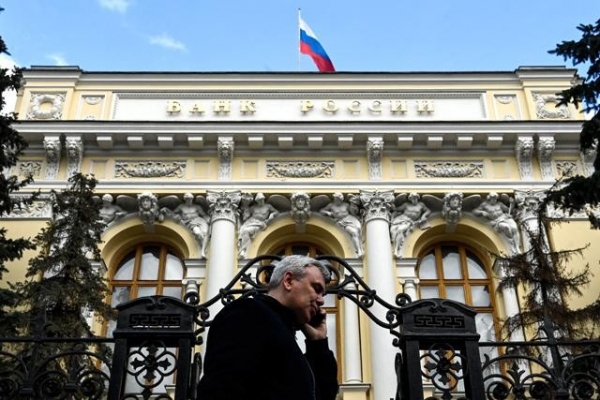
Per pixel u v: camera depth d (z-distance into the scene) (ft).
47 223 61.16
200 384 11.54
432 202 65.72
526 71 72.84
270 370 12.16
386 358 56.39
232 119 70.28
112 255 63.98
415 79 72.59
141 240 65.31
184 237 63.93
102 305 51.21
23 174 65.57
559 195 49.49
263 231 64.34
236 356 11.73
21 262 61.16
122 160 67.00
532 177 66.23
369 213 64.13
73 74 72.23
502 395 21.89
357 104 71.31
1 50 50.31
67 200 55.62
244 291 22.68
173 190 65.36
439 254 65.16
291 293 14.11
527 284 54.29
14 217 63.10
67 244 52.47
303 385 12.23
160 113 70.64
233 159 67.15
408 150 67.62
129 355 19.60
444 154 67.62
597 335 52.01
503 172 66.80
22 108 70.28
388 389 55.06
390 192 65.00
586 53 47.19
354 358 57.26
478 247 65.10
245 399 11.51
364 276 61.87
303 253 65.36
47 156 66.33
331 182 65.72
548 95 71.67
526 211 64.13
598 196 47.42
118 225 64.54
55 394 21.76
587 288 60.59
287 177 66.28
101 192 64.95
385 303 22.38
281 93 71.82
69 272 51.16
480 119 70.13
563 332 47.57
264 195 65.26
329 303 61.31
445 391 19.63
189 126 66.85
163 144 66.74
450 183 65.92
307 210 64.44
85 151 67.10
